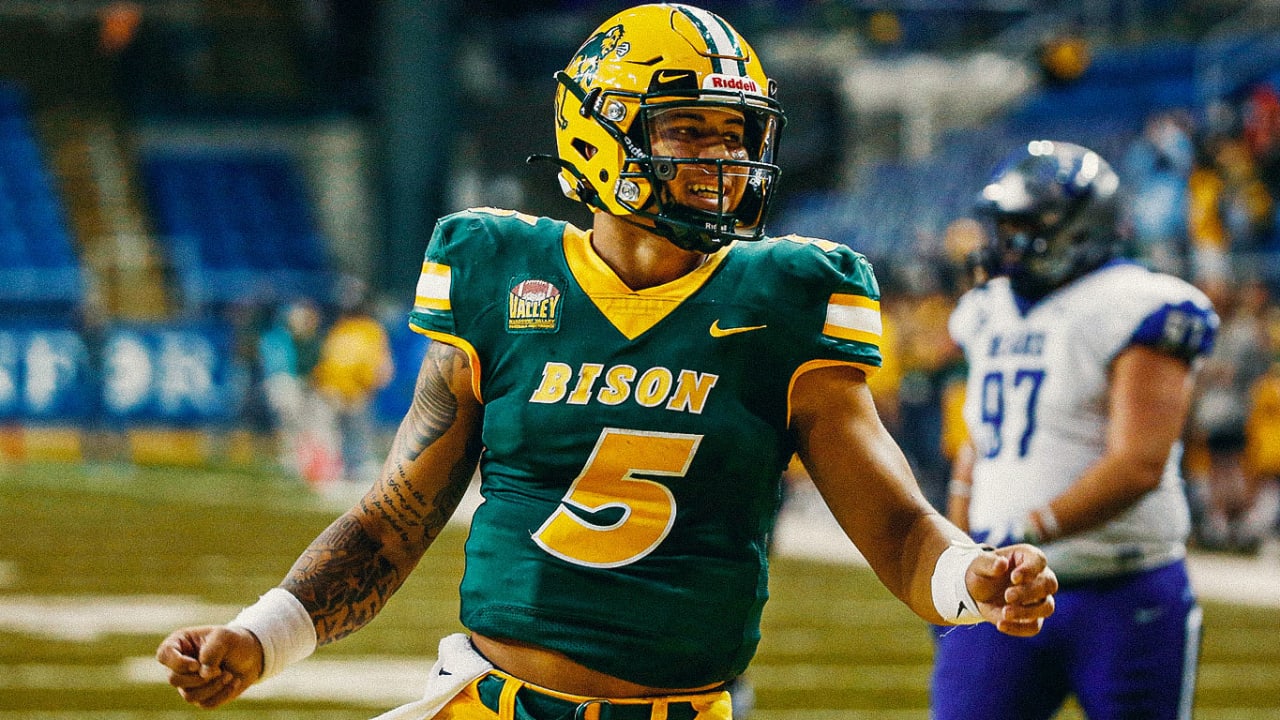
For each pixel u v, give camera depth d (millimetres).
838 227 71938
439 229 8875
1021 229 12641
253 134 82938
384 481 8875
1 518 42188
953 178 69125
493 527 8477
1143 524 12109
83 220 77562
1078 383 12391
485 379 8586
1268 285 46469
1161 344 12102
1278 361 41188
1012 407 12695
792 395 8297
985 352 13031
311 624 8648
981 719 12102
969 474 13289
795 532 43000
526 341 8414
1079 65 68938
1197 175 47969
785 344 8234
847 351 8281
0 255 75125
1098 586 12094
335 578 8734
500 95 82000
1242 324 38062
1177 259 40844
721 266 8406
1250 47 67125
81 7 83750
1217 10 73312
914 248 61094
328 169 82688
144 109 82312
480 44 83250
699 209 8266
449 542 39000
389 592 8961
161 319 62750
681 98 8258
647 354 8234
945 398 41406
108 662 23234
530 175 80375
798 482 47812
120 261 70875
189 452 63531
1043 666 12195
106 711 20031
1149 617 12008
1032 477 12500
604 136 8453
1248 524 37781
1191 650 12125
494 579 8414
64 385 62281
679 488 8164
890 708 20609
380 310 68000
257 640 8414
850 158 78188
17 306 62812
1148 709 11930
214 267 77938
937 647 12625
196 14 84188
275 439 64562
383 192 75375
